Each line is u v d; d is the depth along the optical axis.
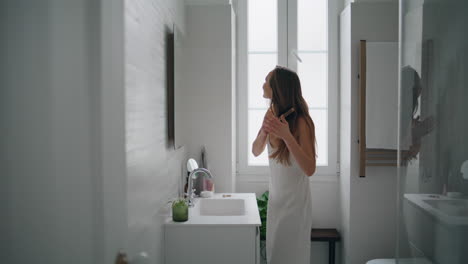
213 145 2.50
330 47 2.75
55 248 1.08
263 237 2.52
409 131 1.29
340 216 2.75
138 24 1.32
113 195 1.11
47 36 1.04
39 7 1.04
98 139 1.08
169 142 1.89
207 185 2.33
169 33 1.91
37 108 1.05
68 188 1.07
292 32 2.77
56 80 1.05
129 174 1.20
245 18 2.76
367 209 2.51
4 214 1.08
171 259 1.74
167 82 1.87
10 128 1.06
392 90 2.41
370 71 2.42
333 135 2.79
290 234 1.87
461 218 1.03
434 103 1.14
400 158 1.36
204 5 2.48
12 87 1.05
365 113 2.43
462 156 1.01
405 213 1.33
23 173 1.07
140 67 1.35
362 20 2.45
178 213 1.75
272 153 1.90
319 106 2.80
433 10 1.13
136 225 1.28
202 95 2.50
